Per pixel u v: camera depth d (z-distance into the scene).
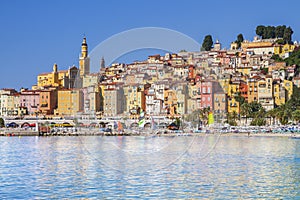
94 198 59.03
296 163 94.88
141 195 60.06
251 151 122.38
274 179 73.38
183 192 61.72
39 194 61.97
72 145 150.12
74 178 73.38
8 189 65.56
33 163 97.38
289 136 194.88
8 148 141.75
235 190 63.94
